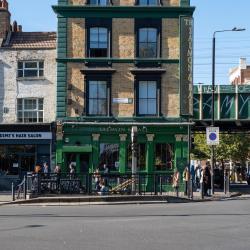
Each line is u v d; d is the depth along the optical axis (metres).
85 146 37.56
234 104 42.06
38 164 38.09
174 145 37.69
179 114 37.62
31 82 39.28
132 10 37.81
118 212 22.12
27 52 39.34
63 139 37.62
